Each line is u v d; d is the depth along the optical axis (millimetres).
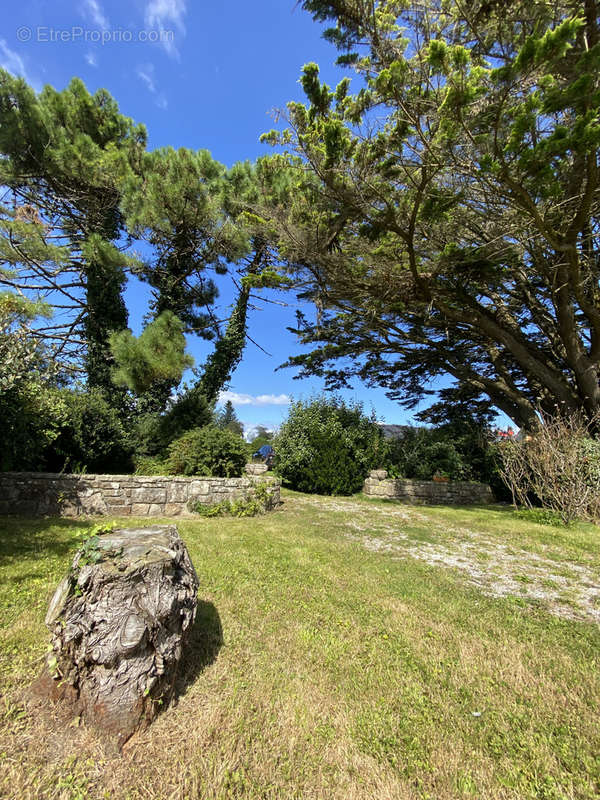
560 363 12500
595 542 6621
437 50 5277
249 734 2105
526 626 3496
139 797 1704
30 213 12461
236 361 15234
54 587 3590
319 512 8680
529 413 12094
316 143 7273
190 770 1852
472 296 11148
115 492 7316
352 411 13430
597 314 9328
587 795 1800
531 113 5609
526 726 2254
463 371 13273
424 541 6516
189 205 11648
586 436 8922
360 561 5129
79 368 13172
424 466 12844
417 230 8984
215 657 2781
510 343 10727
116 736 1981
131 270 12562
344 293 10625
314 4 6184
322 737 2123
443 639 3168
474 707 2402
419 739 2133
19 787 1688
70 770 1812
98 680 2057
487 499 12023
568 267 8688
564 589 4535
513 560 5633
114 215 13664
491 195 7383
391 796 1779
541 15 5945
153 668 2152
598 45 4938
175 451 9586
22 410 5898
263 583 4109
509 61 6289
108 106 13758
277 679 2572
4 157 11938
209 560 4707
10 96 11312
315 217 9047
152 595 2170
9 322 5613
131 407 13234
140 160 12805
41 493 6859
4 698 2182
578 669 2832
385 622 3404
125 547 2346
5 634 2777
